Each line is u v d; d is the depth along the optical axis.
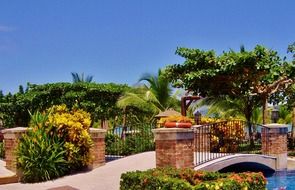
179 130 12.15
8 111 33.75
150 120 27.19
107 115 29.69
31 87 32.09
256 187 9.13
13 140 13.74
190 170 9.97
